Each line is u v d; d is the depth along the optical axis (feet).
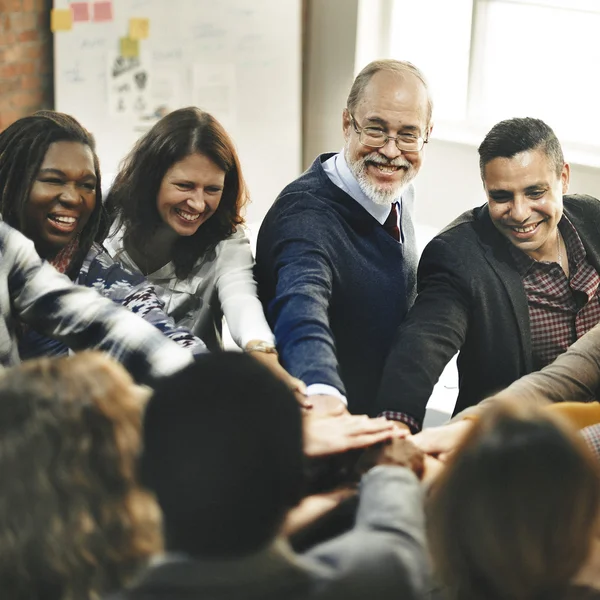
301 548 4.98
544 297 7.98
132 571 3.84
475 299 7.81
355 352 8.36
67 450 3.79
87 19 16.15
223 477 3.41
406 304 8.47
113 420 3.91
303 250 7.87
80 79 16.43
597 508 3.57
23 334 6.88
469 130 17.02
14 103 16.51
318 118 18.08
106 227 7.83
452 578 3.62
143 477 3.58
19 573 3.73
